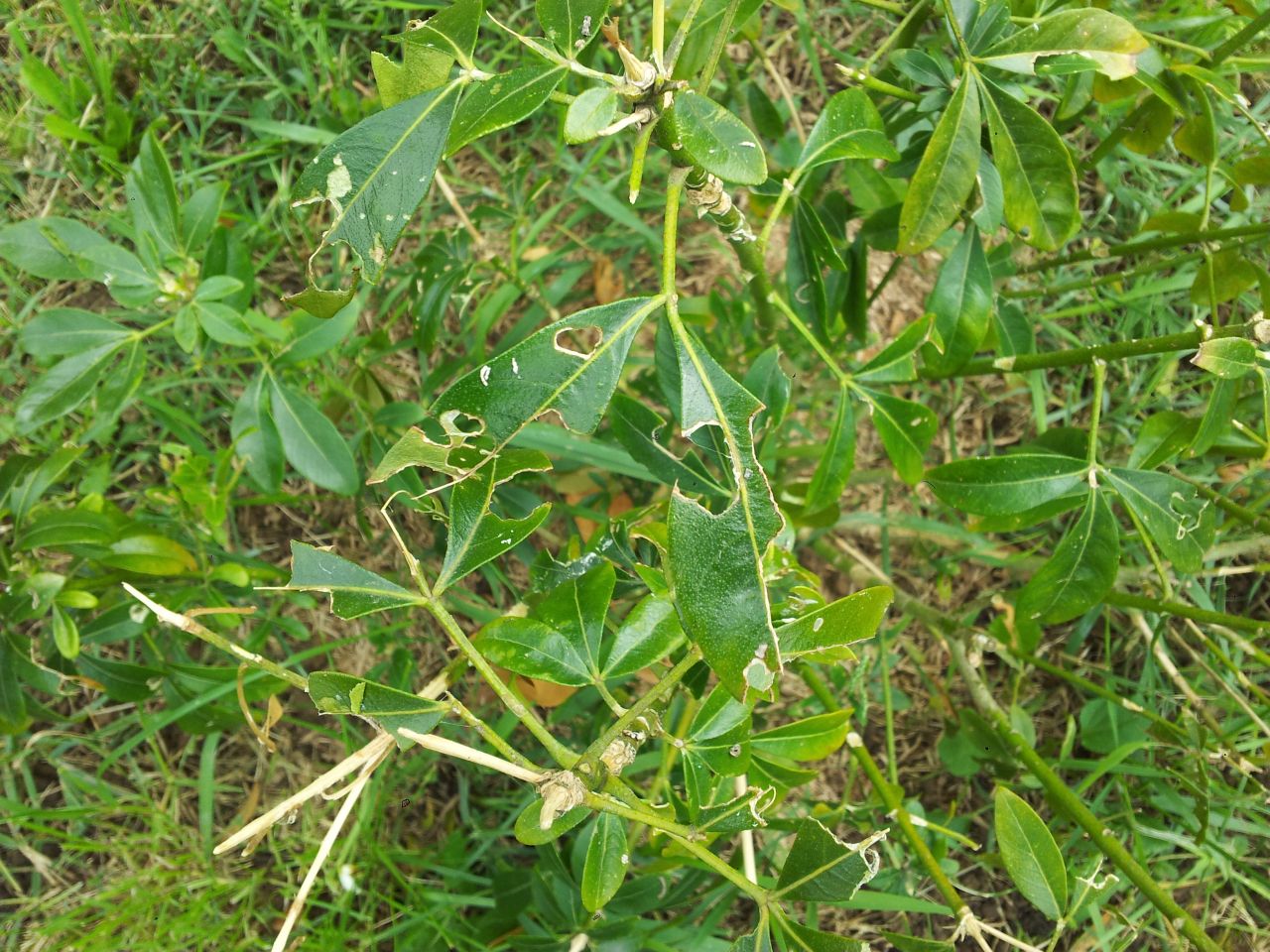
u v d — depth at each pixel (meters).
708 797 0.29
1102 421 0.53
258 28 0.54
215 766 0.51
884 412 0.35
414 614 0.52
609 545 0.32
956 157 0.30
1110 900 0.49
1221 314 0.51
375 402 0.49
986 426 0.55
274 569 0.46
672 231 0.22
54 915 0.49
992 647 0.44
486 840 0.49
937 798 0.52
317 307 0.23
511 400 0.22
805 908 0.51
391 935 0.48
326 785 0.24
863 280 0.39
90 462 0.50
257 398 0.39
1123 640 0.52
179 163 0.54
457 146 0.23
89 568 0.48
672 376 0.31
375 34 0.54
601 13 0.23
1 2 0.52
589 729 0.49
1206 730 0.43
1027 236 0.32
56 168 0.52
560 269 0.53
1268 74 0.52
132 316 0.51
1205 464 0.50
